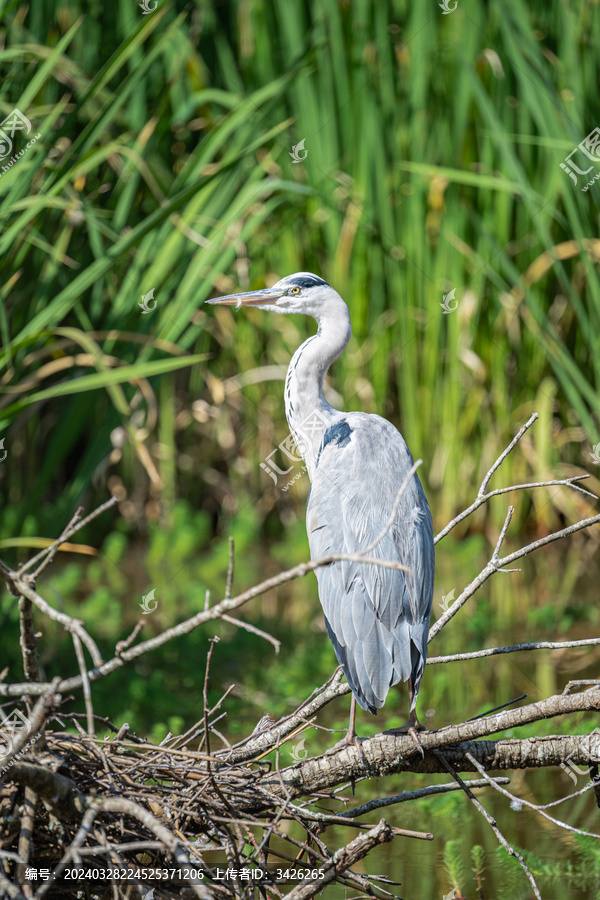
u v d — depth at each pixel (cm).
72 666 1106
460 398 1603
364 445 696
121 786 516
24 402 810
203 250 1012
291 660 1145
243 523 1664
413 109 1476
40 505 1599
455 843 703
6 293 946
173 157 1477
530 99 1381
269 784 557
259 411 1695
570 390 1448
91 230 979
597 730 562
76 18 1330
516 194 1520
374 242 1477
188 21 1463
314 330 1603
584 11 1491
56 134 929
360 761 567
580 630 1199
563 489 1641
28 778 450
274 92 1148
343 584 637
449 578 1452
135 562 1619
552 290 1625
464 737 556
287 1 1452
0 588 1116
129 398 1002
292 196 1307
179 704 1009
